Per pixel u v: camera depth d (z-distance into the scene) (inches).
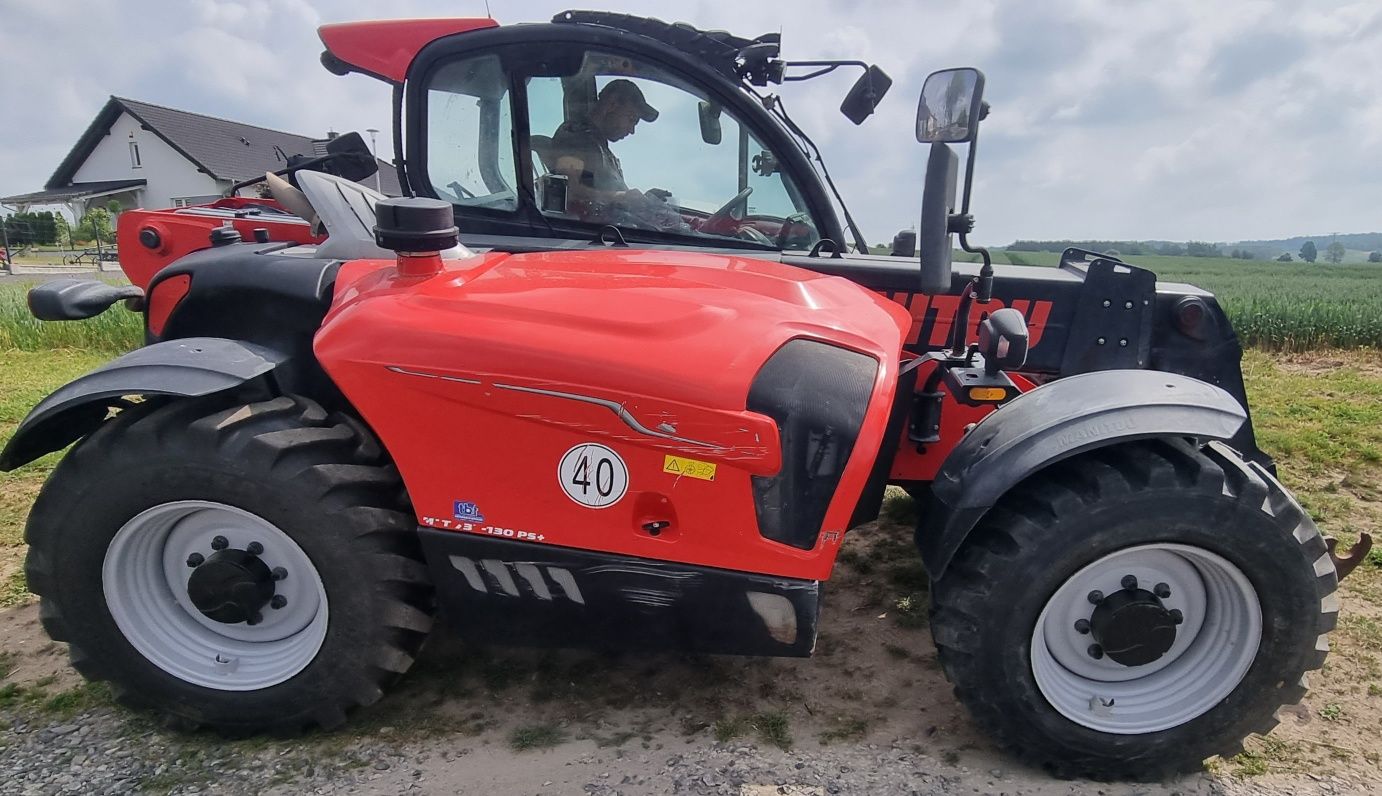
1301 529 82.1
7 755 90.4
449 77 134.5
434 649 110.0
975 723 91.5
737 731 94.4
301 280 100.0
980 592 82.4
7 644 112.5
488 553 86.9
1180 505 79.6
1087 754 85.9
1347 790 86.0
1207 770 89.2
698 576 85.4
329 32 135.3
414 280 91.8
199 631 94.9
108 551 89.0
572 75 132.0
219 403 89.0
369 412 85.6
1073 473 82.7
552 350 82.3
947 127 88.6
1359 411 231.8
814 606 86.0
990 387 91.4
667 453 82.2
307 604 92.5
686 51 130.6
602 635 89.9
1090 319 118.0
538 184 136.8
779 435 82.5
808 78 146.3
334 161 169.8
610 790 84.5
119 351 370.9
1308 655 83.8
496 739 93.0
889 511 159.2
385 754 90.5
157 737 94.0
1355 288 771.4
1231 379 121.0
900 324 103.3
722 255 120.3
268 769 88.4
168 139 1326.3
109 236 1293.1
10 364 330.6
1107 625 83.7
